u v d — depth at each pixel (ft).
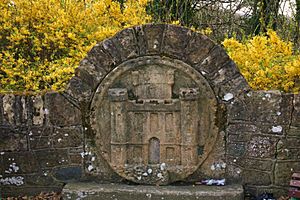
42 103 15.23
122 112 14.94
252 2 34.22
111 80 15.02
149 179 15.15
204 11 35.32
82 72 15.08
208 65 14.82
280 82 16.81
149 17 20.30
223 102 14.93
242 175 15.16
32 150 15.42
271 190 15.06
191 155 14.97
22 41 18.85
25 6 19.06
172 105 14.87
